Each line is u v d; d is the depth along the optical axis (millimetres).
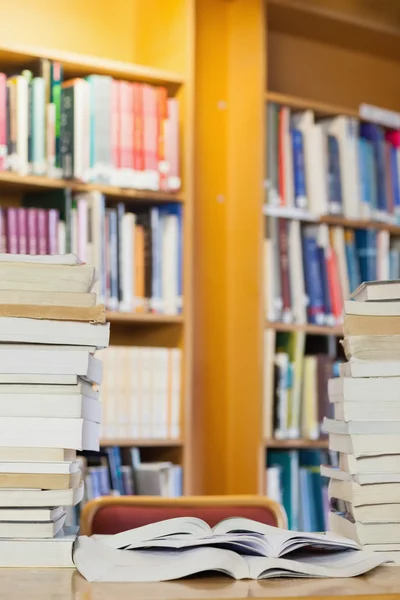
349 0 4809
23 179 3682
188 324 4047
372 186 4645
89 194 3852
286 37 4914
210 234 4543
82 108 3820
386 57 5277
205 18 4602
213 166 4566
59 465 1257
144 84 4148
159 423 3977
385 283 1419
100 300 3836
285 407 4289
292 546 1290
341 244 4520
